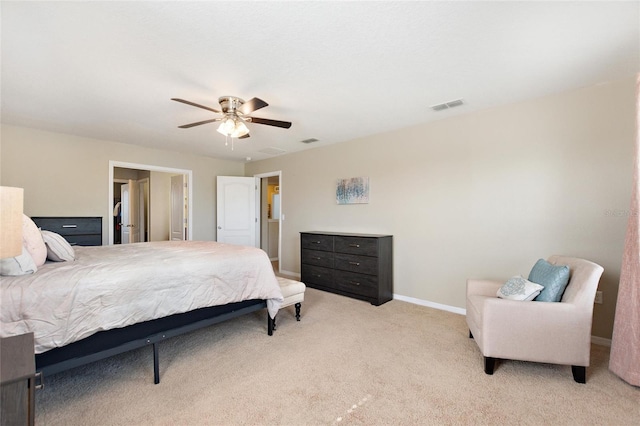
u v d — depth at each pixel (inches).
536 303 79.7
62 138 167.3
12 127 152.3
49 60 86.5
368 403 70.8
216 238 235.9
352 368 86.7
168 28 71.5
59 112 131.2
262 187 271.7
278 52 82.5
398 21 69.2
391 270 158.4
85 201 174.9
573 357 77.7
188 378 81.4
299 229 212.2
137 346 79.2
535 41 77.5
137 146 196.5
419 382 79.5
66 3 62.3
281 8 64.6
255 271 108.3
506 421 64.5
